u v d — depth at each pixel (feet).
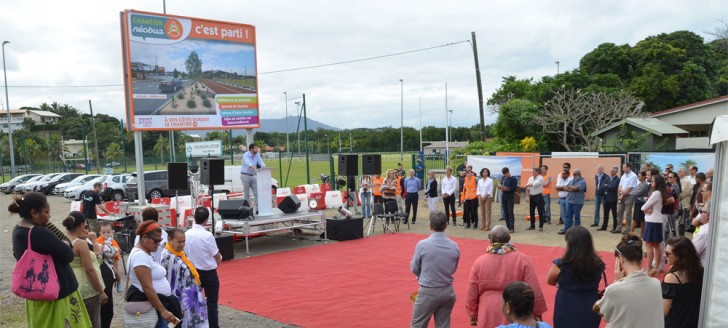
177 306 17.48
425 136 296.71
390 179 55.26
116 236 43.62
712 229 13.94
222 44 59.67
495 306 15.16
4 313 26.91
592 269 14.08
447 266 17.65
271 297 28.78
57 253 14.82
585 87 107.76
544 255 37.83
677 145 87.04
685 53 122.93
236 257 40.81
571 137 90.63
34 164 191.72
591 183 67.36
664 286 14.87
